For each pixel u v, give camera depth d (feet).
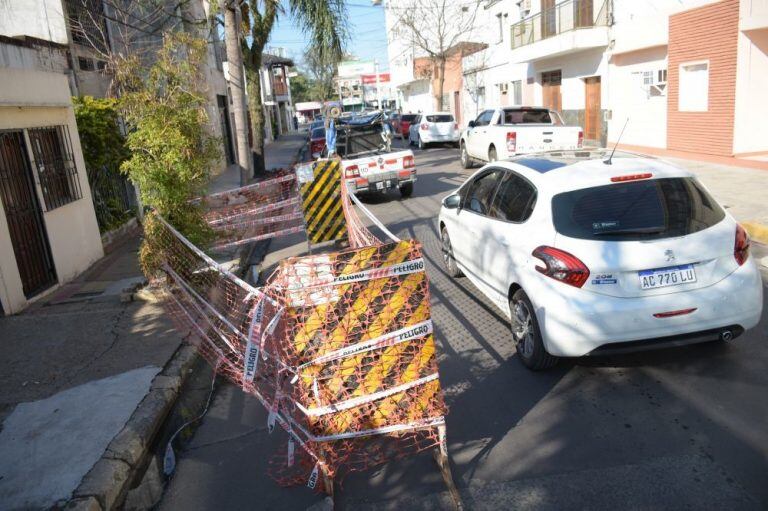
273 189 38.73
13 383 17.28
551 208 15.40
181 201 26.50
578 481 11.55
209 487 12.59
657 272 14.03
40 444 13.84
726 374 15.20
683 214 14.74
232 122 92.38
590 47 64.44
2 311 23.00
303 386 11.57
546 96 82.58
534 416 14.01
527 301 15.80
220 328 19.92
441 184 52.54
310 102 272.10
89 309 23.59
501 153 48.60
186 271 23.41
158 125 25.59
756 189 35.58
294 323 11.40
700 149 49.60
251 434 14.66
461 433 13.56
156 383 16.76
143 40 56.90
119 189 40.19
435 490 11.70
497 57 98.73
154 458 13.91
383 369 11.69
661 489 11.12
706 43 47.67
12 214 24.13
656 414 13.67
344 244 33.76
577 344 14.20
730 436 12.62
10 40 26.45
